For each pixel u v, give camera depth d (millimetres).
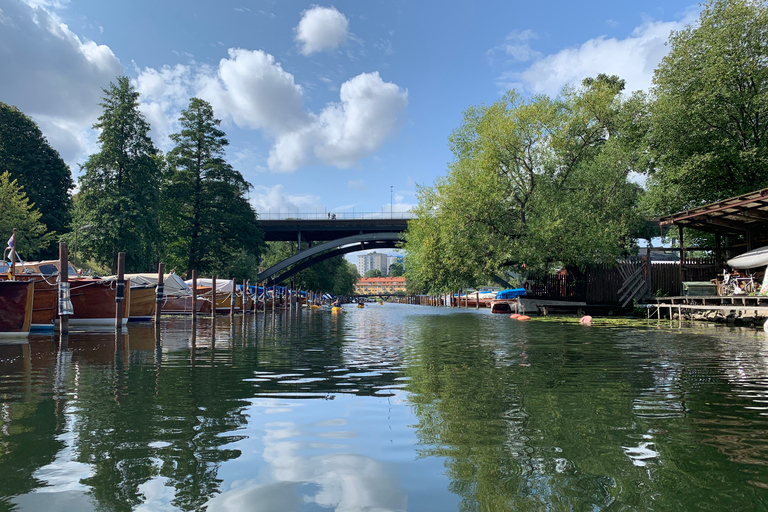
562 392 5859
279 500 2738
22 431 4137
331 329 19203
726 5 23359
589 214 27641
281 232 71062
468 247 27609
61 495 2809
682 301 23266
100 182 39125
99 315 18922
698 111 22781
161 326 20016
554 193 28703
